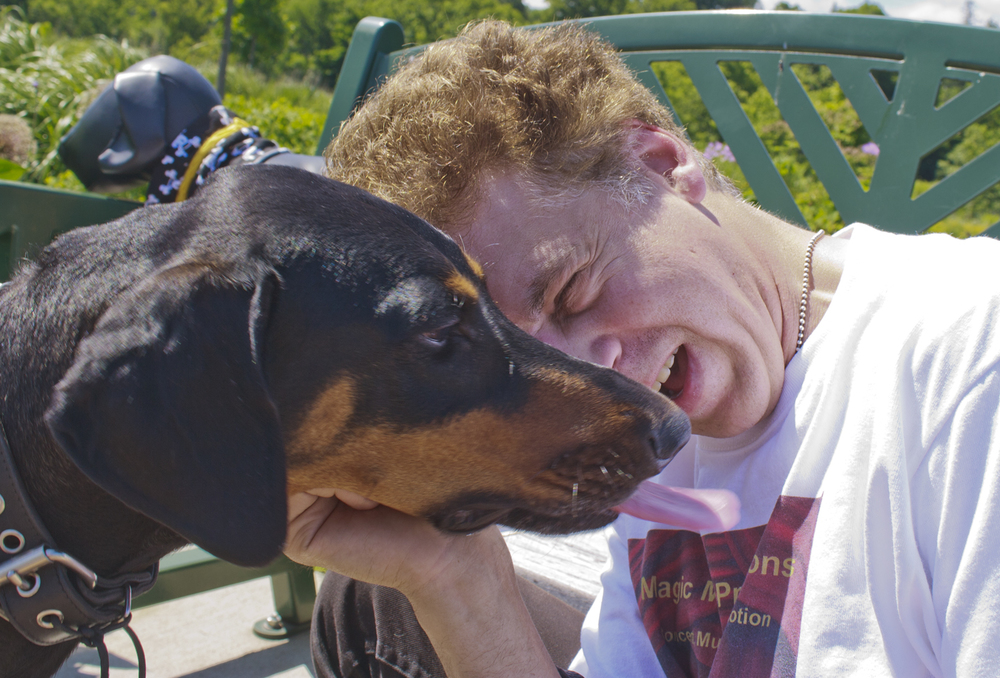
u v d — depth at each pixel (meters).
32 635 1.36
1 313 1.41
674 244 1.48
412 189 1.52
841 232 1.71
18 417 1.33
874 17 3.15
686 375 1.64
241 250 1.30
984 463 1.14
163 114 3.63
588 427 1.39
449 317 1.33
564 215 1.46
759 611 1.34
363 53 3.86
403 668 1.75
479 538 1.47
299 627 3.05
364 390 1.31
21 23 9.48
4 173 4.39
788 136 6.12
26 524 1.32
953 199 3.09
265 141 3.74
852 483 1.26
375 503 1.48
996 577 1.08
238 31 24.72
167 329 1.19
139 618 3.21
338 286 1.31
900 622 1.20
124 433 1.15
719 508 1.48
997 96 2.98
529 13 34.03
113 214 3.37
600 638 1.67
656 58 3.53
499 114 1.46
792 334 1.61
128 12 34.31
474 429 1.36
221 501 1.15
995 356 1.16
